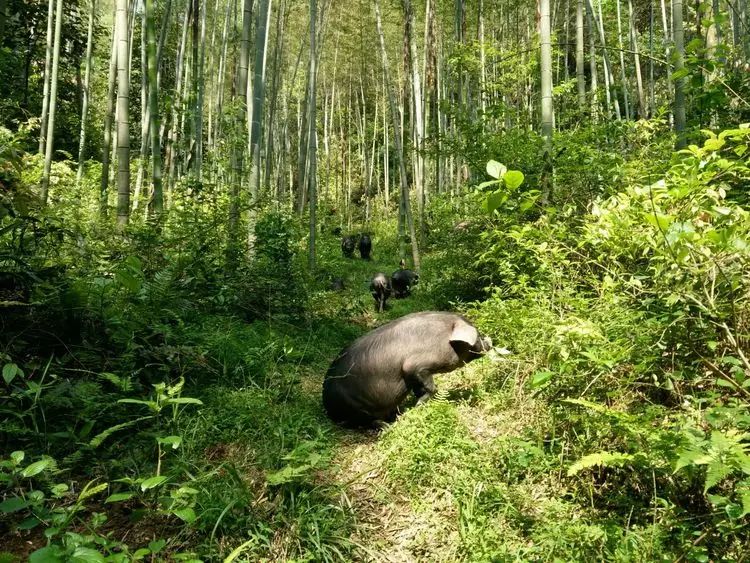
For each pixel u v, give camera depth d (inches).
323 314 282.8
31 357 137.1
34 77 601.9
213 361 181.6
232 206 296.2
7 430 109.0
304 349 227.5
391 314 333.1
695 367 114.4
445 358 159.0
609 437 112.7
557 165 234.7
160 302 174.4
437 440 129.8
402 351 157.6
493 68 585.9
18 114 502.0
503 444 126.1
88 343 145.0
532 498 110.8
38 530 97.3
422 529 107.5
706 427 100.1
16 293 140.2
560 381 127.6
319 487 118.3
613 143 275.4
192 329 191.8
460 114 310.2
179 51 580.1
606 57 493.4
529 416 141.6
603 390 122.3
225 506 104.2
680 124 230.5
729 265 99.7
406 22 533.6
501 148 275.6
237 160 332.2
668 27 588.4
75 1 584.4
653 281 129.4
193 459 124.5
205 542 97.5
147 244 214.5
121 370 141.3
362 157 1307.8
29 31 540.4
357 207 1278.3
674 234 98.0
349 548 101.5
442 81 722.8
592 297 171.0
